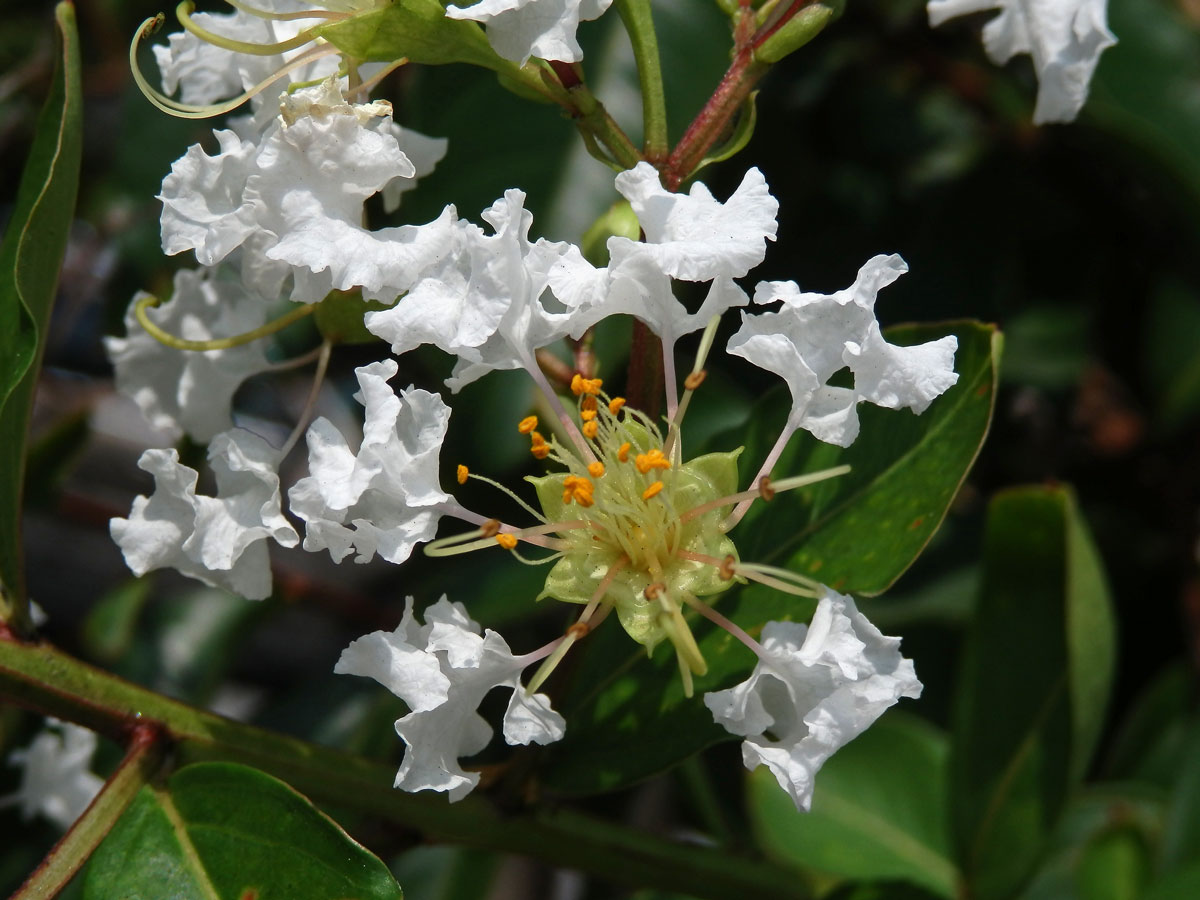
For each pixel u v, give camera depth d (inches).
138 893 5.5
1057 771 7.3
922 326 6.0
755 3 6.2
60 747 7.4
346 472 5.4
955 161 10.0
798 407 5.5
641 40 5.7
